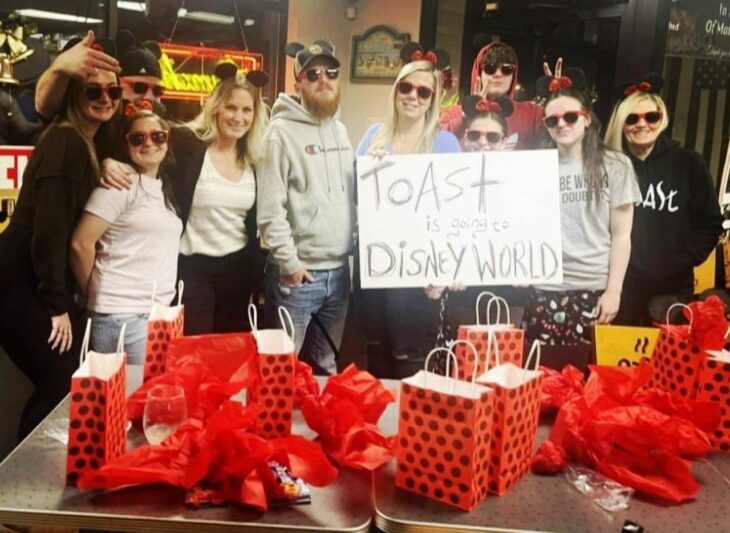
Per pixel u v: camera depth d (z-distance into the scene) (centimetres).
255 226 263
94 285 250
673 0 273
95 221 245
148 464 123
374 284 232
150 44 246
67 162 241
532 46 292
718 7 276
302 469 124
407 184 231
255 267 267
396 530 116
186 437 127
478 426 121
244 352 164
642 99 260
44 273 243
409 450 126
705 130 283
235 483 120
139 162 246
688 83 279
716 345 162
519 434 131
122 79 243
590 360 266
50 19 248
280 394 143
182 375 151
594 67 286
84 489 122
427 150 256
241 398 166
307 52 246
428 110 254
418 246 232
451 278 232
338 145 254
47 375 250
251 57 288
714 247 275
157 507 117
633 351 243
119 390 130
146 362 167
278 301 261
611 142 264
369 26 303
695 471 143
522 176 231
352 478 132
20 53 241
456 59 314
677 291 275
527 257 232
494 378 131
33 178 241
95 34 257
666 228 270
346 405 143
